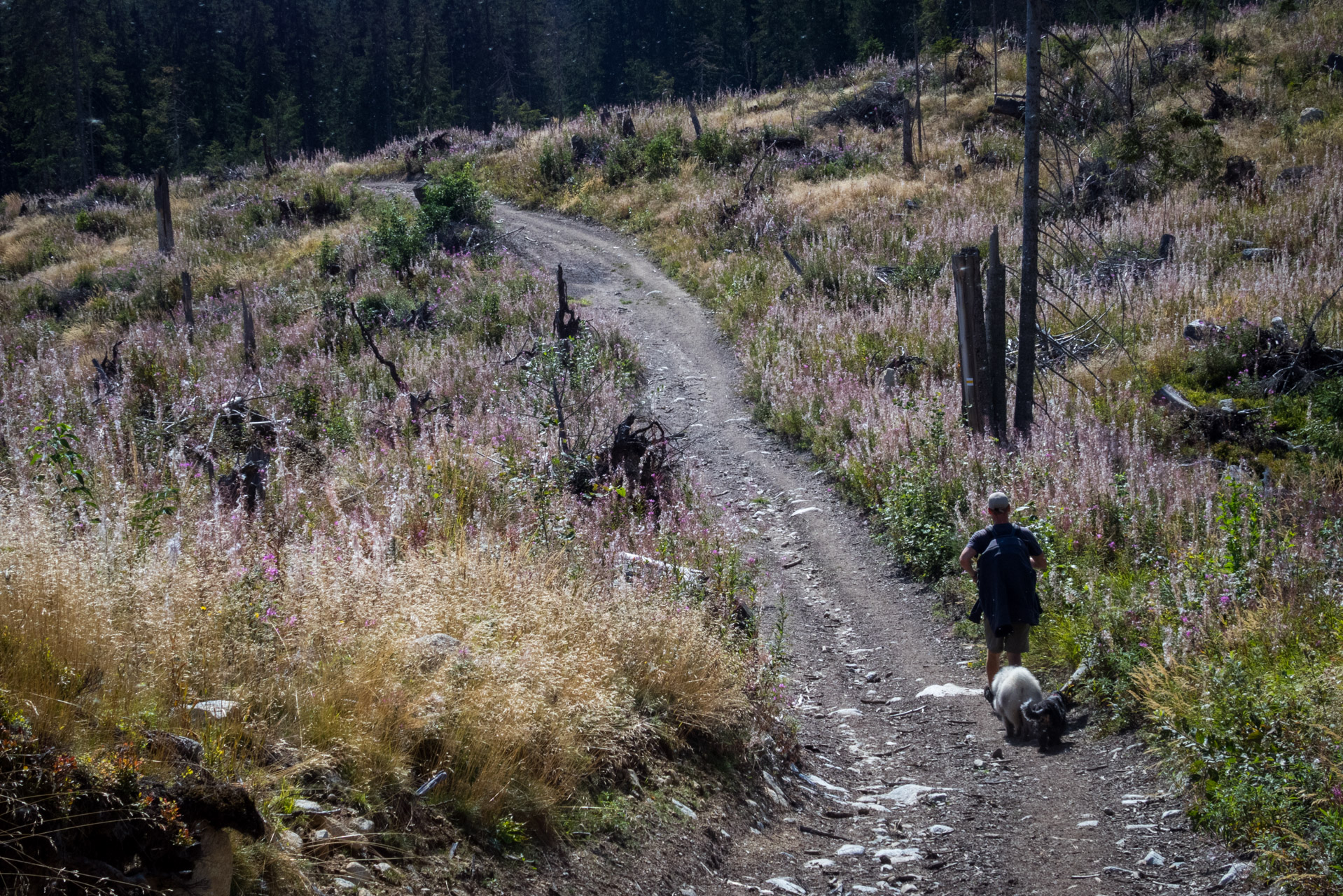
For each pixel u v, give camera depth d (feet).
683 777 17.02
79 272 110.93
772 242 90.79
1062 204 44.01
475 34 297.33
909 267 74.95
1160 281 62.39
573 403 50.44
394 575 17.44
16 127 241.14
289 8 293.84
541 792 13.75
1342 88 97.30
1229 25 124.26
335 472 33.78
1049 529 32.83
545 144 138.92
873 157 116.16
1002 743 22.93
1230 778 17.33
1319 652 21.12
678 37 296.30
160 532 19.30
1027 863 16.20
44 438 25.58
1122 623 25.76
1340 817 14.87
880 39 230.48
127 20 278.46
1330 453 40.70
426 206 105.29
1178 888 15.02
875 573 37.99
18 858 7.84
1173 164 43.34
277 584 15.84
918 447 44.24
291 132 265.75
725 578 27.45
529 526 27.09
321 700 12.85
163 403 44.80
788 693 26.61
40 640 11.06
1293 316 53.52
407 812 12.00
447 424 44.01
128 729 10.11
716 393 64.85
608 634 18.66
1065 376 52.70
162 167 112.37
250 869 9.46
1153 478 35.81
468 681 14.56
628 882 13.39
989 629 25.14
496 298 77.30
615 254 103.81
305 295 84.43
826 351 63.31
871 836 17.76
